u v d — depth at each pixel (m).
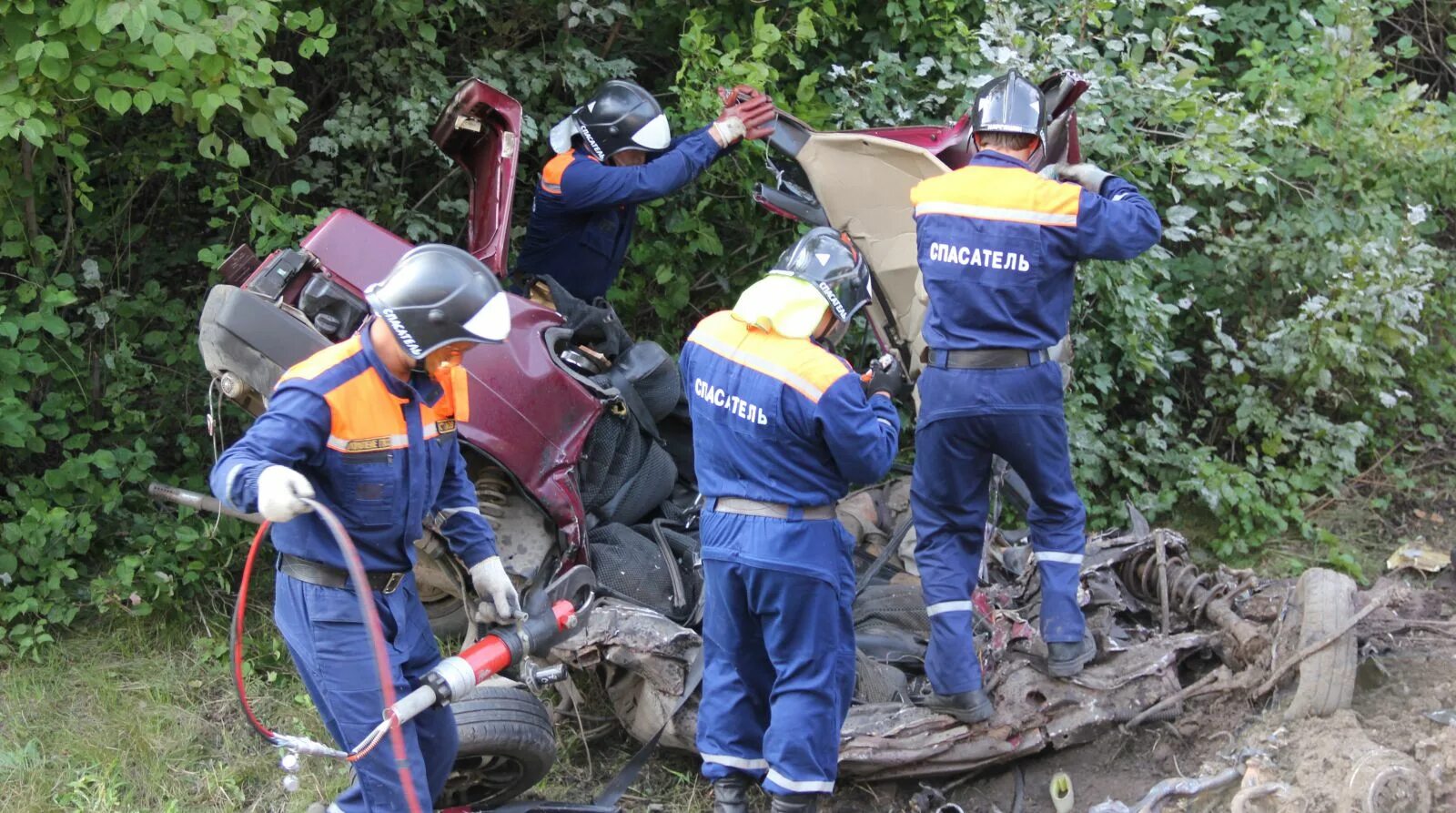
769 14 6.02
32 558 4.66
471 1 5.47
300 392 2.83
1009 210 3.72
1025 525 5.74
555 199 4.73
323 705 3.04
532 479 4.09
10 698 4.38
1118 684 3.95
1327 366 6.00
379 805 2.99
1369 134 6.27
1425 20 7.87
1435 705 3.74
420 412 2.97
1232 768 3.62
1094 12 6.03
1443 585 4.84
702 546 3.66
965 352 3.79
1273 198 6.46
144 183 5.64
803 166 4.90
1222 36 6.96
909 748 3.84
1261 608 4.20
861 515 5.03
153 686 4.50
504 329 2.89
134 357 5.49
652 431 4.55
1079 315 5.86
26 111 4.26
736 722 3.66
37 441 4.82
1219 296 6.39
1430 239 7.21
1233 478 5.80
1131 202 3.77
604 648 3.93
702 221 5.85
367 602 2.62
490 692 3.56
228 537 5.06
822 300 3.49
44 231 5.54
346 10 5.68
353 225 4.02
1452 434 6.56
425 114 5.37
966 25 6.13
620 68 5.80
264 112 4.68
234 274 4.12
